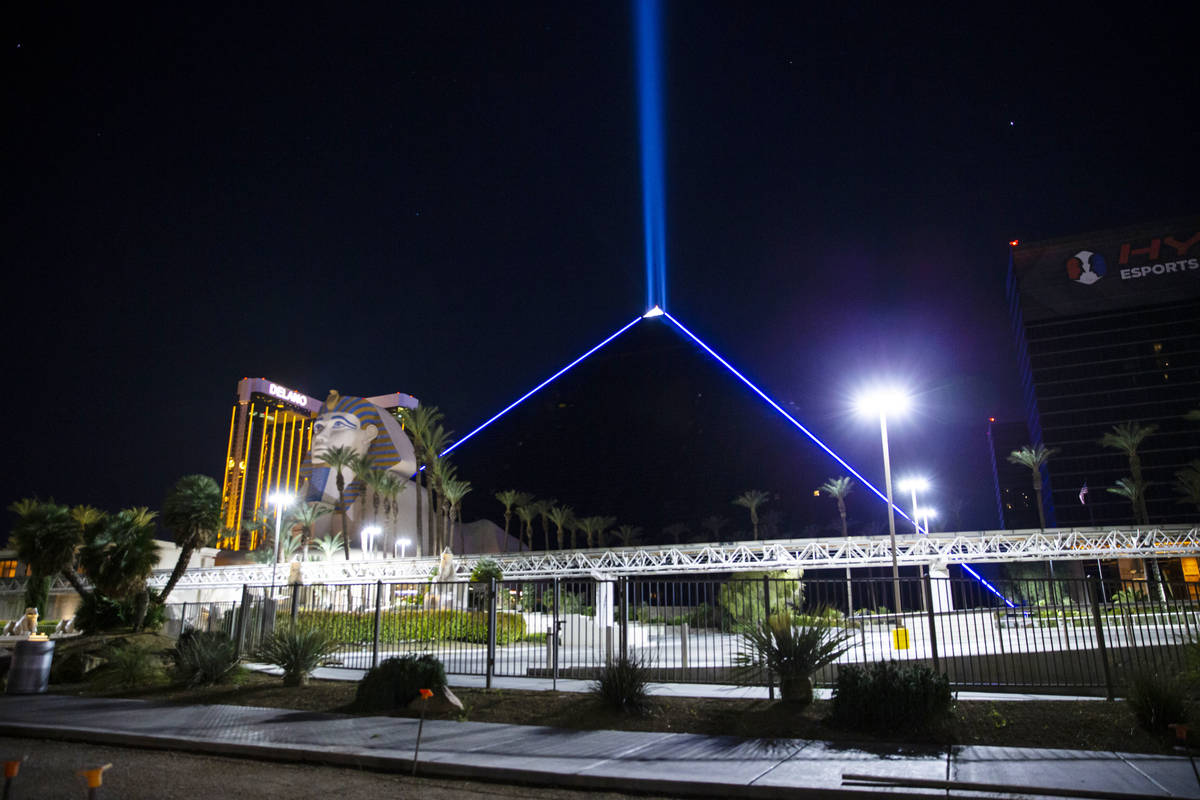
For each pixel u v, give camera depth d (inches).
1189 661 444.1
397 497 3843.5
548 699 530.6
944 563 2343.8
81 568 1012.5
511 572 2554.1
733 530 7706.7
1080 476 5757.9
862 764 353.4
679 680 607.2
